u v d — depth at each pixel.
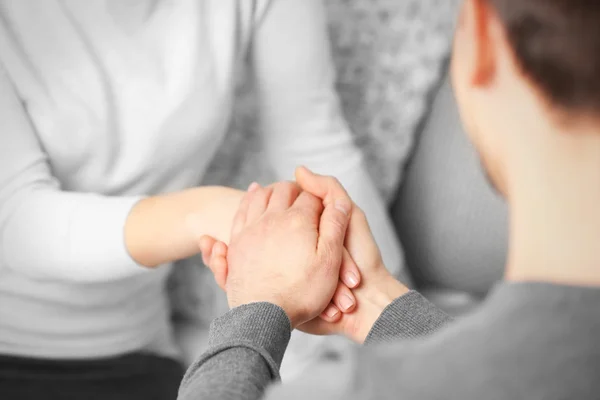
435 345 0.48
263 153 1.42
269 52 1.26
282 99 1.31
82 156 1.14
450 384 0.46
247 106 1.41
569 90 0.44
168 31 1.17
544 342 0.45
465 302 1.55
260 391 0.59
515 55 0.46
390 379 0.48
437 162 1.57
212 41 1.19
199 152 1.22
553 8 0.44
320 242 0.92
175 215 1.05
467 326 0.48
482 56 0.49
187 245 1.04
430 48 1.57
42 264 1.09
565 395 0.45
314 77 1.31
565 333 0.45
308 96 1.31
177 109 1.16
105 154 1.15
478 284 1.56
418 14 1.56
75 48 1.11
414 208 1.60
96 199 1.10
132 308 1.24
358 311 0.95
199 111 1.18
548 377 0.45
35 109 1.12
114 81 1.14
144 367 1.25
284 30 1.25
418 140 1.62
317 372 0.55
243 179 1.45
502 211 1.50
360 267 0.97
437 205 1.56
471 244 1.53
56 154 1.14
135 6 1.14
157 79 1.16
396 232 1.63
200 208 1.04
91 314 1.20
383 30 1.54
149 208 1.07
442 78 1.62
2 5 1.09
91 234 1.07
